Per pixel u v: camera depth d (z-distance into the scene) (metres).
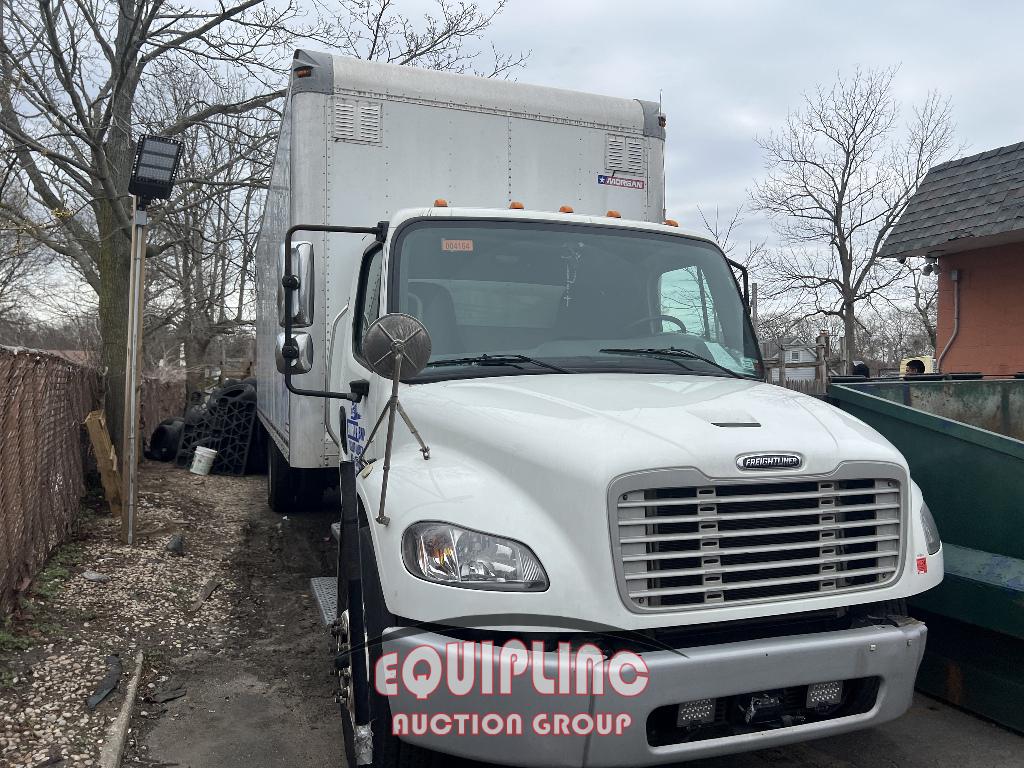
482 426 3.37
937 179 14.44
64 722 4.14
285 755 4.07
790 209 33.28
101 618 5.61
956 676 4.53
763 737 3.08
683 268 4.87
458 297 4.37
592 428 3.16
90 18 9.39
